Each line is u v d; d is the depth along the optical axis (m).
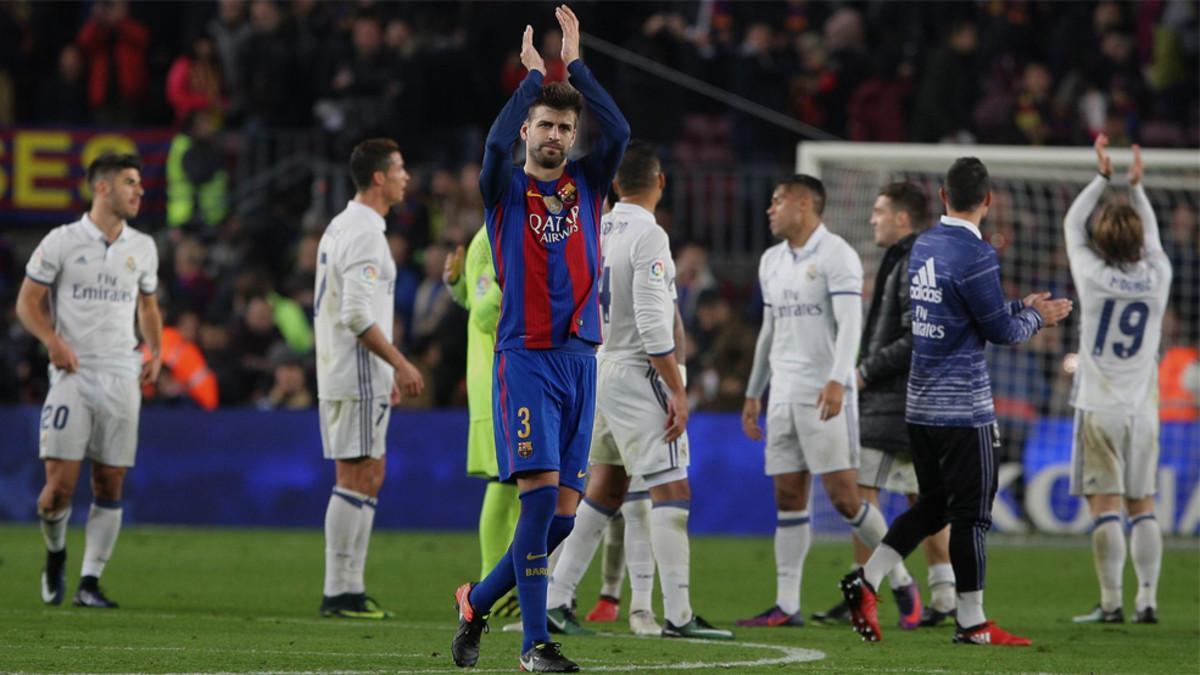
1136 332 33.47
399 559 45.47
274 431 55.59
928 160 49.38
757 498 54.75
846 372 30.47
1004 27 71.88
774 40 69.56
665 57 66.75
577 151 65.69
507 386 22.05
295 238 67.56
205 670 22.00
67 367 32.53
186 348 58.28
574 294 22.16
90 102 70.50
